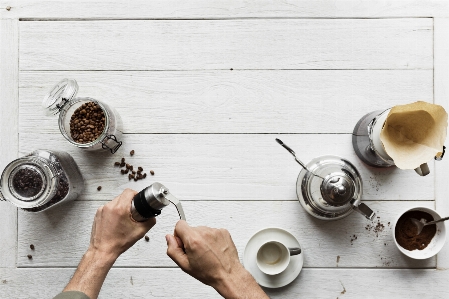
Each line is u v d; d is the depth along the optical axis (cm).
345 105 120
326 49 120
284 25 120
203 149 120
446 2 119
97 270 96
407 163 100
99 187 119
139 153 120
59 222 120
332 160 112
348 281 119
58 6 121
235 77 120
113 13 121
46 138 120
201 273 95
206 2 120
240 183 120
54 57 121
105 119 111
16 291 119
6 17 121
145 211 91
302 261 117
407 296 118
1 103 120
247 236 119
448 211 118
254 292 94
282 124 120
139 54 121
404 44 120
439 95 119
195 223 119
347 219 119
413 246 116
